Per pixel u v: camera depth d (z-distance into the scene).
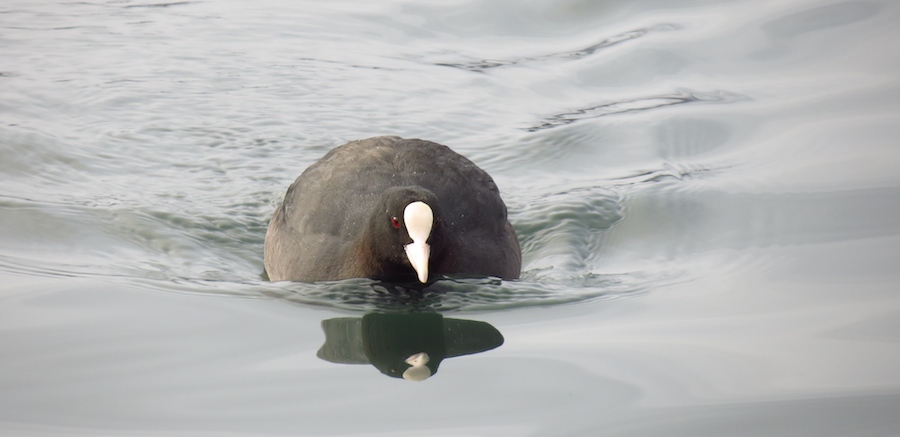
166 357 9.59
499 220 12.46
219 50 21.03
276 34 22.00
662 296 11.59
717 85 19.16
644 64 20.12
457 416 8.46
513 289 11.79
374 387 9.06
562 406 8.63
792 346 9.95
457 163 12.62
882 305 10.97
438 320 10.87
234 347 9.91
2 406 8.52
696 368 9.41
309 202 12.43
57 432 8.08
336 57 20.77
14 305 10.78
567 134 17.31
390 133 17.39
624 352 9.82
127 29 22.23
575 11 22.80
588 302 11.45
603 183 15.56
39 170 15.52
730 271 12.38
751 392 8.91
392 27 22.50
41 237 13.17
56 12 23.33
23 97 18.23
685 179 15.57
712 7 22.56
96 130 17.12
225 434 8.08
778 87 18.88
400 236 11.41
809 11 21.84
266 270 13.05
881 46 20.06
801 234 13.41
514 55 20.94
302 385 9.05
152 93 18.73
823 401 8.73
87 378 9.07
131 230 13.72
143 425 8.22
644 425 8.29
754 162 16.03
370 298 11.41
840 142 16.41
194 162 16.25
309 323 10.66
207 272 12.53
